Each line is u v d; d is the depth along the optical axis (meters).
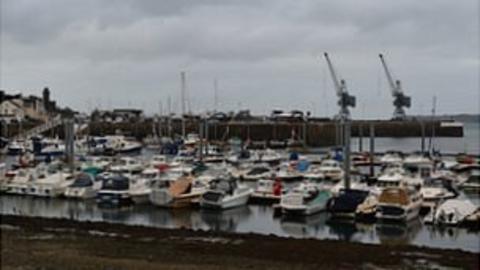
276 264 31.50
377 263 32.12
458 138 187.50
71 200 56.06
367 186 56.44
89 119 158.25
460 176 69.31
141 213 50.34
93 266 30.28
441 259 33.03
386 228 44.00
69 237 38.28
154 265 30.70
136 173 68.06
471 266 31.78
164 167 71.31
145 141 126.50
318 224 45.84
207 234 39.28
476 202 53.09
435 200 50.84
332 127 148.62
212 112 168.25
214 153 94.50
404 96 177.00
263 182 58.12
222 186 54.12
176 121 152.00
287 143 131.75
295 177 68.31
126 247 35.31
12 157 100.19
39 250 34.25
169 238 38.06
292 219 47.69
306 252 34.19
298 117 171.25
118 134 143.62
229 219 48.06
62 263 30.86
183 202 52.00
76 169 68.50
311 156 100.69
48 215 49.41
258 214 49.81
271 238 38.00
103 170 69.31
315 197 48.94
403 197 45.12
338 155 90.06
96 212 51.00
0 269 29.48
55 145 102.38
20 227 41.69
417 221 45.75
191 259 32.41
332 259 32.75
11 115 178.12
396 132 182.88
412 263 32.25
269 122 155.88
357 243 37.00
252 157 88.62
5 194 58.44
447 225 43.38
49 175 59.94
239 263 31.59
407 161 84.44
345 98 126.94
